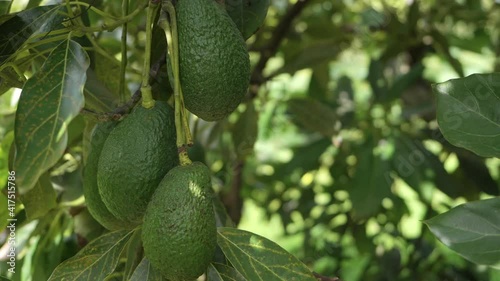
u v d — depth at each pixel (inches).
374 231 80.5
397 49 72.6
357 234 72.2
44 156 32.2
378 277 72.1
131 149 33.3
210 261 32.7
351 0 81.5
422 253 71.7
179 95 33.3
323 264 78.8
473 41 78.2
